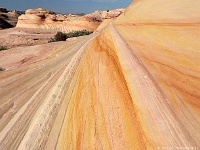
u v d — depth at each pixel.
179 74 6.67
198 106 5.29
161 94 6.04
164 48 8.63
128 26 14.96
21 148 7.80
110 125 6.14
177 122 4.93
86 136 6.39
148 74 7.23
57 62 19.34
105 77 9.25
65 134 7.46
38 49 36.56
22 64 28.27
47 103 10.64
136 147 4.82
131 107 6.28
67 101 9.97
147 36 10.80
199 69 6.52
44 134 8.05
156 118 5.25
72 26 97.81
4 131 9.60
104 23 61.53
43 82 14.64
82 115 7.69
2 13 171.88
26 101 12.27
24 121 9.92
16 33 91.50
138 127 5.34
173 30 9.54
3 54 37.78
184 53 7.59
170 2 14.02
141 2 20.25
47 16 114.06
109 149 5.32
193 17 9.90
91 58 13.52
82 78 11.41
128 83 7.36
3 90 14.93
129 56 9.19
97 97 8.06
